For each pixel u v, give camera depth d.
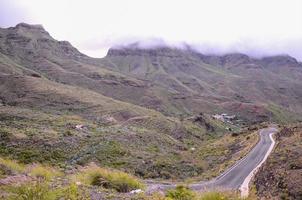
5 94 183.62
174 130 141.62
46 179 13.95
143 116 161.62
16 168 16.59
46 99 178.00
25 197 9.76
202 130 160.12
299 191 21.30
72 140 63.66
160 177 46.72
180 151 85.50
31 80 199.75
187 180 39.72
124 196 12.85
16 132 61.38
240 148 67.88
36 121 94.94
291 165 27.28
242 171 41.88
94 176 15.98
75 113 162.25
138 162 54.72
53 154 51.56
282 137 65.69
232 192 13.44
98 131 85.31
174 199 14.17
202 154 73.94
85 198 11.50
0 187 11.39
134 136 88.06
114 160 55.34
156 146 83.94
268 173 28.73
